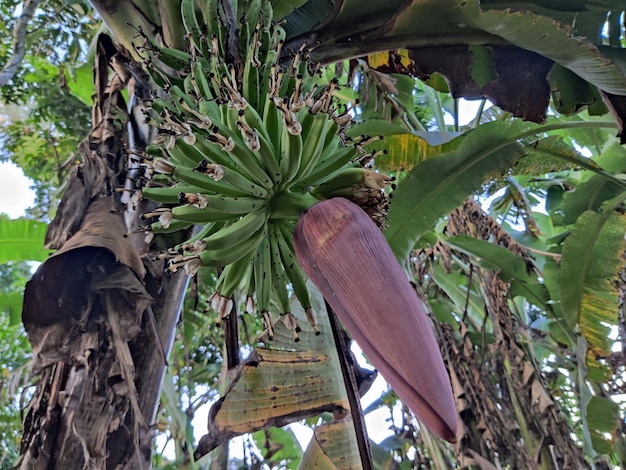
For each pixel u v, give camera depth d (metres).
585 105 2.70
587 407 4.36
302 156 1.58
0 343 5.65
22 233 3.98
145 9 2.12
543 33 2.21
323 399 2.23
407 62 2.81
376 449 4.49
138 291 1.84
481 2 2.60
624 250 3.83
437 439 4.60
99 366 1.76
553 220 5.04
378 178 1.56
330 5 2.75
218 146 1.59
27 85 5.93
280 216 1.61
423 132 3.10
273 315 2.77
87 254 1.87
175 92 1.76
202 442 2.03
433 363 1.24
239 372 2.19
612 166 4.69
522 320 5.34
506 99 2.57
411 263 5.03
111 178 2.14
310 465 2.23
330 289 1.39
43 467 1.64
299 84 1.52
